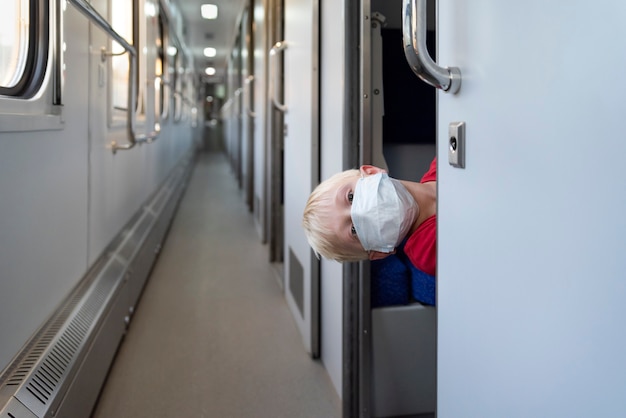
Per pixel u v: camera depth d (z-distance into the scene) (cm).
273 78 306
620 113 57
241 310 312
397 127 223
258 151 543
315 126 228
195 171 1344
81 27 219
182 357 246
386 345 188
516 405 81
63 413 152
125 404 202
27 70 160
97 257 254
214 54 1442
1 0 152
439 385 112
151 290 350
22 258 151
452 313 104
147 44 419
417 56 93
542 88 71
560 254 68
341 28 190
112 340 231
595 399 63
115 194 299
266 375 229
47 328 172
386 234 127
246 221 627
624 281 57
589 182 62
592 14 61
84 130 226
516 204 79
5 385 135
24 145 153
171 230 564
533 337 75
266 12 438
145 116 398
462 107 96
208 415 196
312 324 243
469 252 95
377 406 189
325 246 137
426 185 149
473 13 91
